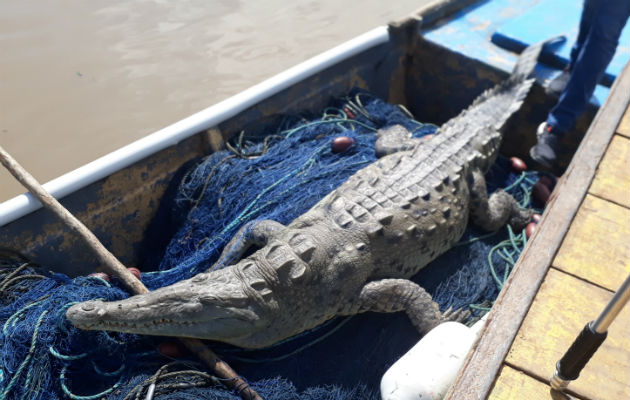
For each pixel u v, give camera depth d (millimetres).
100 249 3291
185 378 3018
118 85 6219
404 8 7820
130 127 5773
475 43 5191
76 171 3531
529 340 2121
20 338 2875
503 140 5246
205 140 4102
